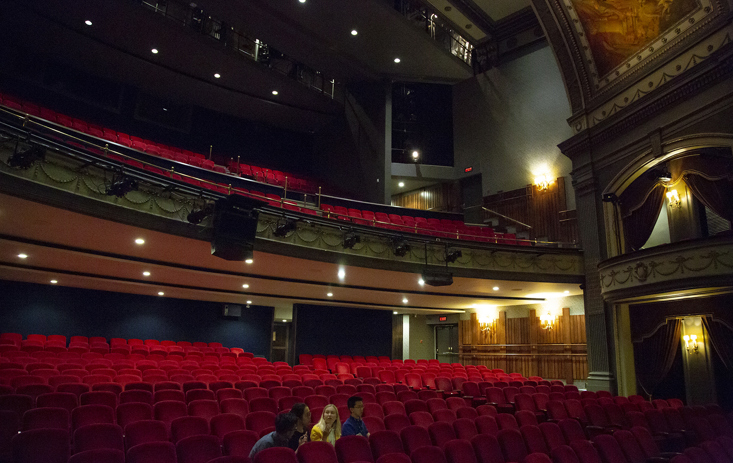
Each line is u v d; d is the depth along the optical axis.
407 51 15.09
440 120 17.81
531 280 12.00
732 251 7.86
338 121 17.58
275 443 4.05
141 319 13.26
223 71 14.52
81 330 12.30
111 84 14.78
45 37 12.66
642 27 10.50
